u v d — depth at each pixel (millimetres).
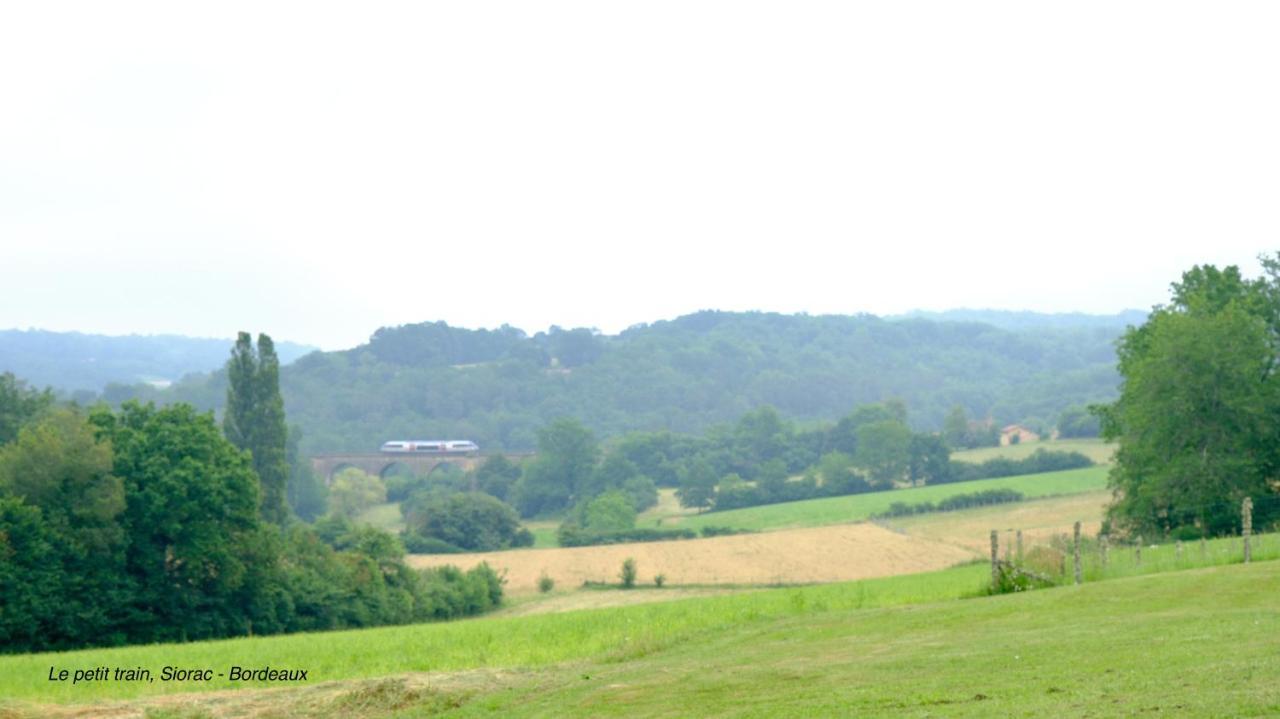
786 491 165875
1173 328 69188
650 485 173125
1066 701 14203
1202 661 16203
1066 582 34469
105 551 59812
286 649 36938
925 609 29859
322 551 75812
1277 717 11891
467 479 179000
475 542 125938
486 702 20812
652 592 88688
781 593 51500
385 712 21219
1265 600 23719
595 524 142875
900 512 133250
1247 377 67875
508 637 36312
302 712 21531
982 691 15828
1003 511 127000
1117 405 78438
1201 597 25188
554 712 18797
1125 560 38062
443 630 44125
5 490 58125
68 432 62625
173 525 61938
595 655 28141
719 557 103750
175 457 64125
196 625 64125
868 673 19219
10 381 84312
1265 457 68188
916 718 14289
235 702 22594
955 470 163500
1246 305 74688
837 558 101312
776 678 19891
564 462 174250
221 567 64750
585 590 92250
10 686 28062
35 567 56906
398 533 135000
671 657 25594
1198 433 67812
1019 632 22875
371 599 75250
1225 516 64688
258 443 101125
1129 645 18797
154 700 23125
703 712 17141
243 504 66375
